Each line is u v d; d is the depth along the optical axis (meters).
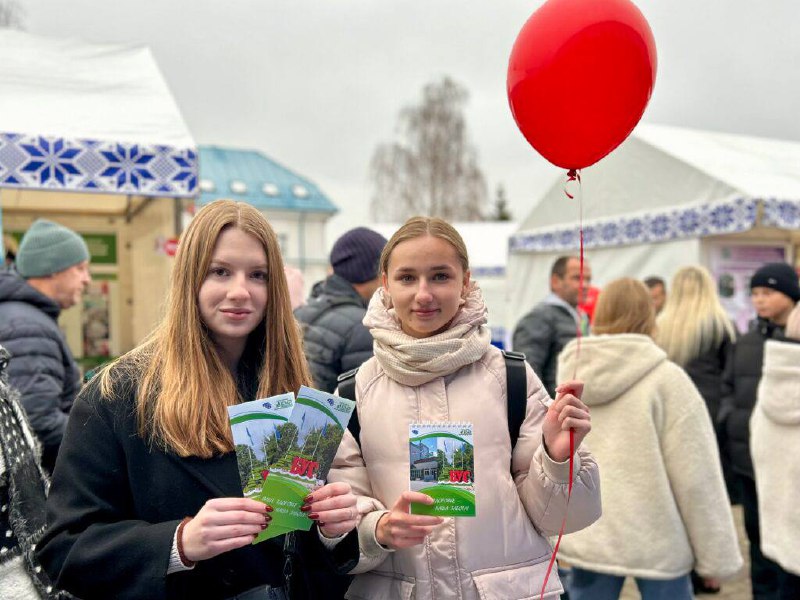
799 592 2.90
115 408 1.40
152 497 1.37
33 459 1.58
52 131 4.22
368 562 1.54
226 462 1.41
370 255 3.00
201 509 1.29
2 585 1.40
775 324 3.74
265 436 1.33
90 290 6.76
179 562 1.26
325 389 2.76
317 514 1.35
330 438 1.39
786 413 2.80
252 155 29.28
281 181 28.02
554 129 1.65
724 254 6.36
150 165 4.41
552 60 1.55
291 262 27.16
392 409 1.63
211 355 1.49
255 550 1.42
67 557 1.30
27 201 6.29
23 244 3.09
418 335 1.69
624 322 2.77
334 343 2.80
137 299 6.75
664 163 6.54
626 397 2.62
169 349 1.45
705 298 4.31
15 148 4.07
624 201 7.04
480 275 15.23
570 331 3.99
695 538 2.52
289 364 1.59
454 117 28.69
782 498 2.83
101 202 6.50
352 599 1.63
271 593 1.43
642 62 1.54
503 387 1.66
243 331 1.49
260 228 1.53
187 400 1.40
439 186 28.25
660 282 5.52
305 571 1.52
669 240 6.52
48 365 2.65
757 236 6.60
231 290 1.46
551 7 1.58
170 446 1.38
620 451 2.61
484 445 1.58
